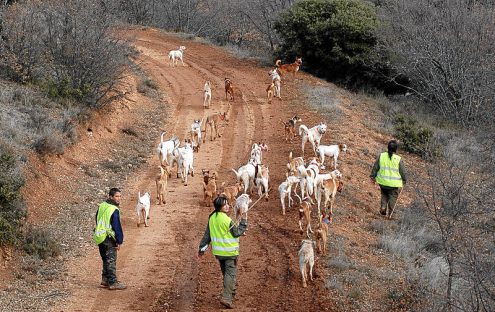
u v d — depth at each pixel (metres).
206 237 10.88
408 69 29.16
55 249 12.77
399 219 16.00
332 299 11.20
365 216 15.93
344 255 13.01
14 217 12.86
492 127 23.89
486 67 27.59
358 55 32.22
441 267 12.80
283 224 14.56
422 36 29.19
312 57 33.91
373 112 26.92
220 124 23.66
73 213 14.78
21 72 20.97
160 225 14.49
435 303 11.10
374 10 34.03
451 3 29.97
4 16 21.41
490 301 10.75
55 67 21.03
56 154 16.84
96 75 21.06
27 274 11.84
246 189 16.14
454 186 15.16
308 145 20.92
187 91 28.27
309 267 12.08
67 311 10.60
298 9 33.91
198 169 18.72
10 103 18.50
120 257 12.80
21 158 15.23
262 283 11.74
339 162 19.19
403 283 12.17
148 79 28.73
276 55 35.22
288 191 15.21
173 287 11.59
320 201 15.86
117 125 21.61
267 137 22.05
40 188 15.06
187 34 42.69
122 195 16.42
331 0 33.78
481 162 21.72
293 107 25.80
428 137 22.64
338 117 24.17
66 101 20.05
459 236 13.34
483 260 12.16
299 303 11.02
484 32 28.69
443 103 28.59
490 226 14.78
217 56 36.22
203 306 10.88
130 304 10.91
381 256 13.62
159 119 23.97
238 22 53.34
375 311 11.04
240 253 13.03
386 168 15.85
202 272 12.23
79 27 21.08
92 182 16.89
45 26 21.88
